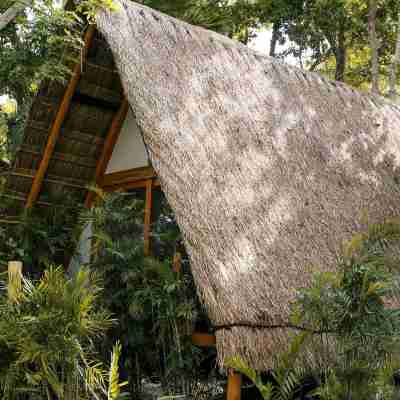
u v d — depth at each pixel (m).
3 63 7.19
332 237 5.64
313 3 13.58
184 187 4.97
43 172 7.23
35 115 6.70
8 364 4.07
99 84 6.71
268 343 4.31
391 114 8.38
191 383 5.24
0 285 5.85
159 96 5.60
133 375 5.58
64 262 7.86
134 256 5.62
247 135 6.05
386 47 14.68
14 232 7.37
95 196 7.74
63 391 4.00
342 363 4.01
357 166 6.89
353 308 3.88
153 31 6.32
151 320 5.55
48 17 6.50
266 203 5.45
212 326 4.26
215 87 6.32
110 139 7.35
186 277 5.41
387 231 4.42
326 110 7.44
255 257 4.84
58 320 3.96
